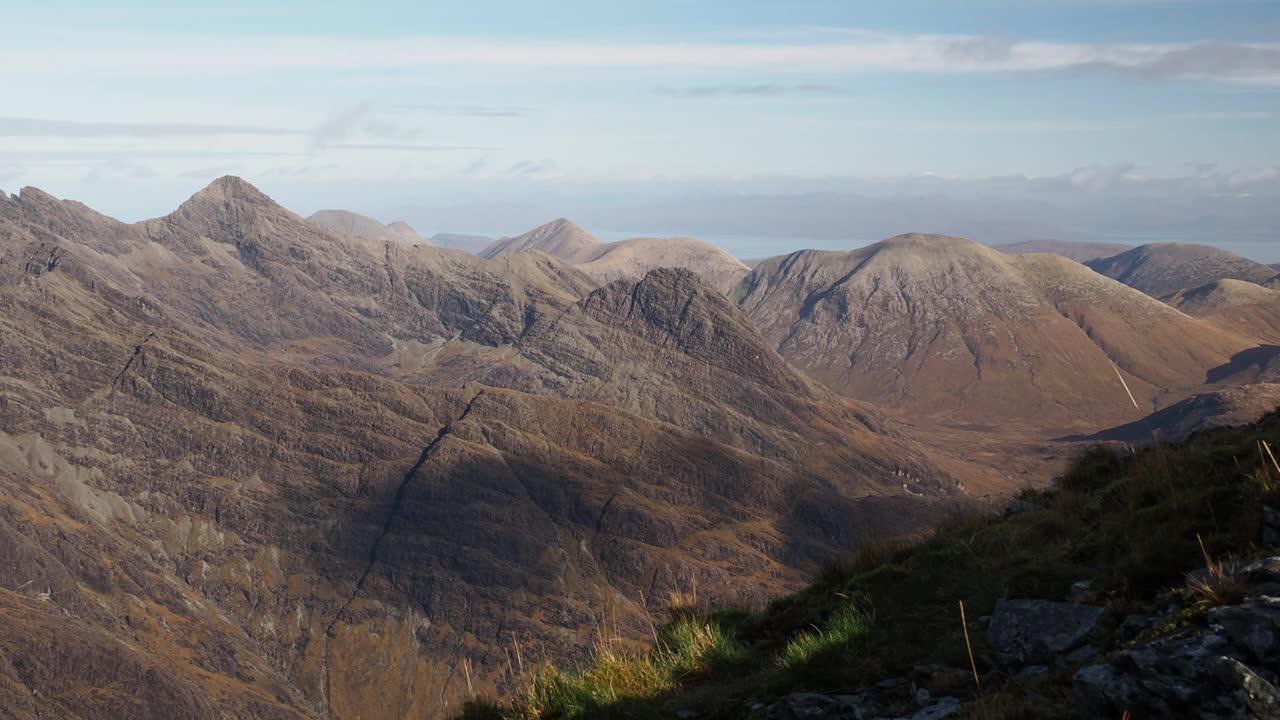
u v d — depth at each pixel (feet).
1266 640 25.12
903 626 37.14
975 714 28.81
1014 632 33.30
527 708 40.22
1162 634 27.91
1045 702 28.60
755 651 41.14
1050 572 36.19
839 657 36.37
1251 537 31.76
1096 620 31.65
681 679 40.24
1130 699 25.79
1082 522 40.27
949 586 39.19
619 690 39.47
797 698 33.73
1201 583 29.50
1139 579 32.73
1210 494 34.81
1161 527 34.32
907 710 31.48
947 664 33.65
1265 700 23.59
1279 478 32.78
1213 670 24.63
